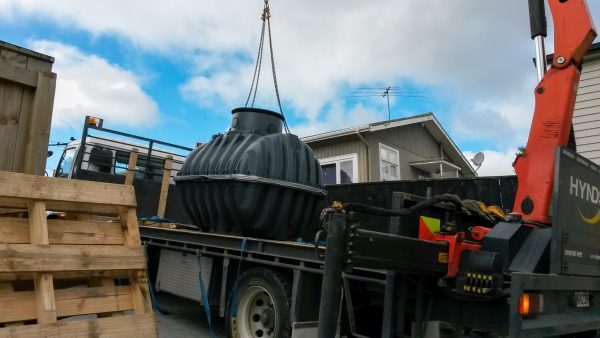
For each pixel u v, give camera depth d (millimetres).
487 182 6723
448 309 3662
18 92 3201
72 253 2730
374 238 2842
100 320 2752
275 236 5801
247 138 5973
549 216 3693
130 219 3127
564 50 3875
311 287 4590
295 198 5805
